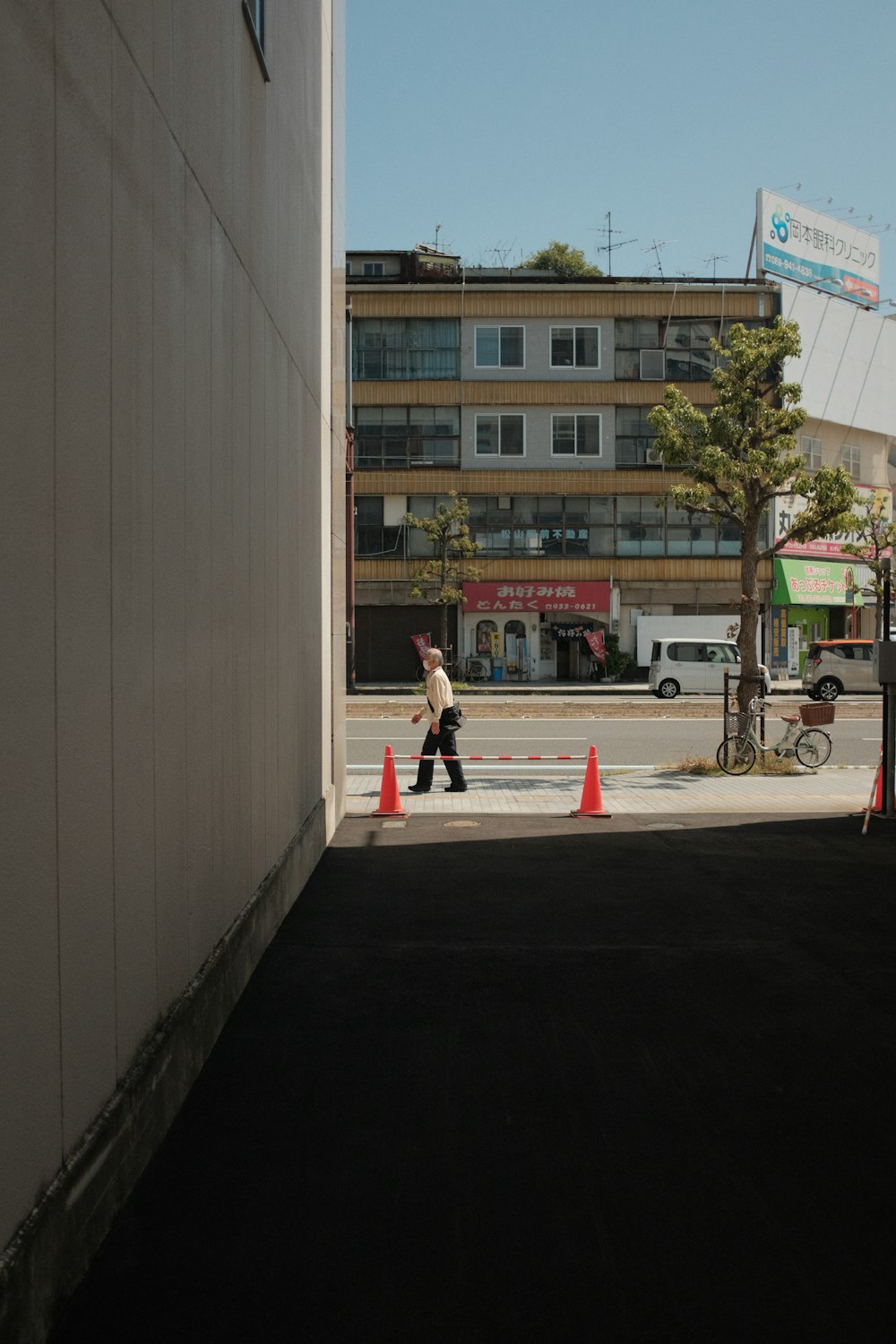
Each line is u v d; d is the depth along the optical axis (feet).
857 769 56.08
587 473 141.38
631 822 38.60
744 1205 11.35
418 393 141.08
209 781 15.72
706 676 111.34
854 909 25.05
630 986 19.13
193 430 14.48
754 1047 16.11
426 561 141.59
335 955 21.02
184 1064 13.94
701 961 20.65
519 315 141.69
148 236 12.21
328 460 33.50
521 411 141.79
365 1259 10.28
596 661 141.28
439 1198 11.51
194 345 14.61
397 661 143.13
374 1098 14.23
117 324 11.04
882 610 39.78
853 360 154.20
